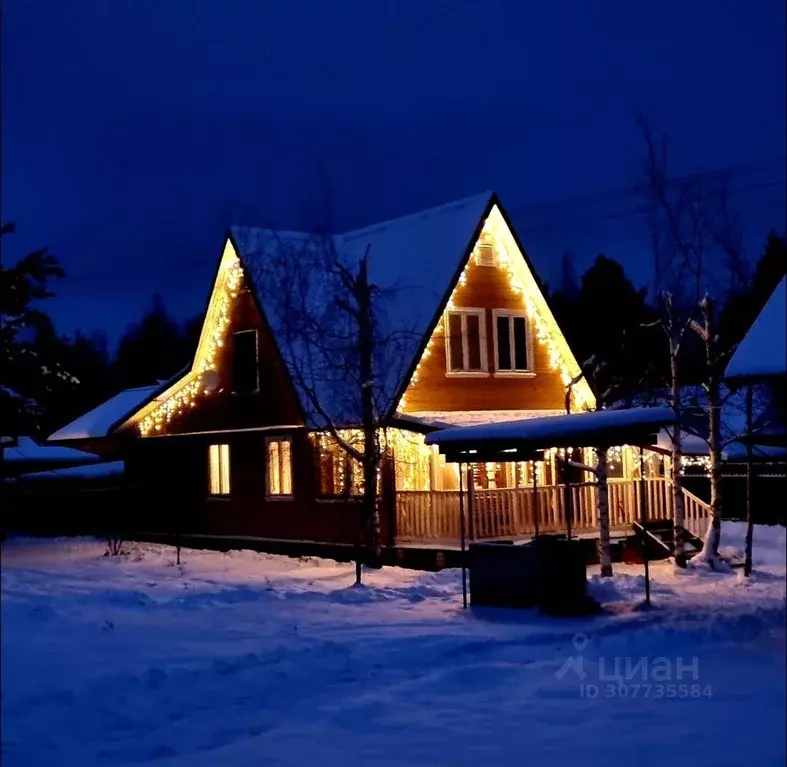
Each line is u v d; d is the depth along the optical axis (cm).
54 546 3044
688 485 3753
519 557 1866
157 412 3500
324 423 2789
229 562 2747
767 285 3259
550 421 1845
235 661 1406
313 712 1196
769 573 2314
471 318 2952
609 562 2286
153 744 1073
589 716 1148
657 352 3972
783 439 2298
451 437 1952
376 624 1750
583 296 5178
